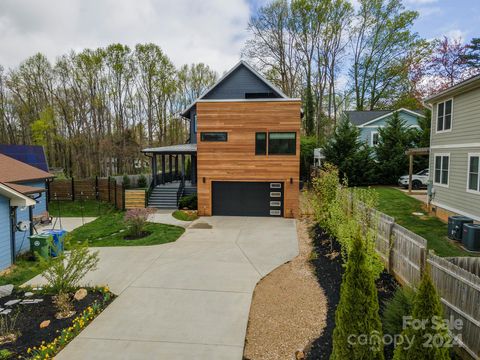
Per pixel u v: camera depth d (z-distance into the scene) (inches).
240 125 602.5
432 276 195.9
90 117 1288.1
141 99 1413.6
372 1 1279.5
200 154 614.2
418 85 1184.2
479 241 344.8
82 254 263.1
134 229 472.1
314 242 410.9
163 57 1400.1
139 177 1040.8
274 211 611.8
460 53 1085.8
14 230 357.1
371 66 1353.3
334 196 416.2
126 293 266.8
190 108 810.2
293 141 595.2
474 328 154.9
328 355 173.2
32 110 1262.3
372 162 865.5
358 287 139.2
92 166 1278.3
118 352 184.4
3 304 247.9
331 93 1400.1
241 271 318.0
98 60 1279.5
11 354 183.2
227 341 195.2
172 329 209.5
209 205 618.8
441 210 505.7
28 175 530.9
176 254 375.9
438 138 526.6
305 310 230.1
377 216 267.4
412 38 1263.5
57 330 209.5
